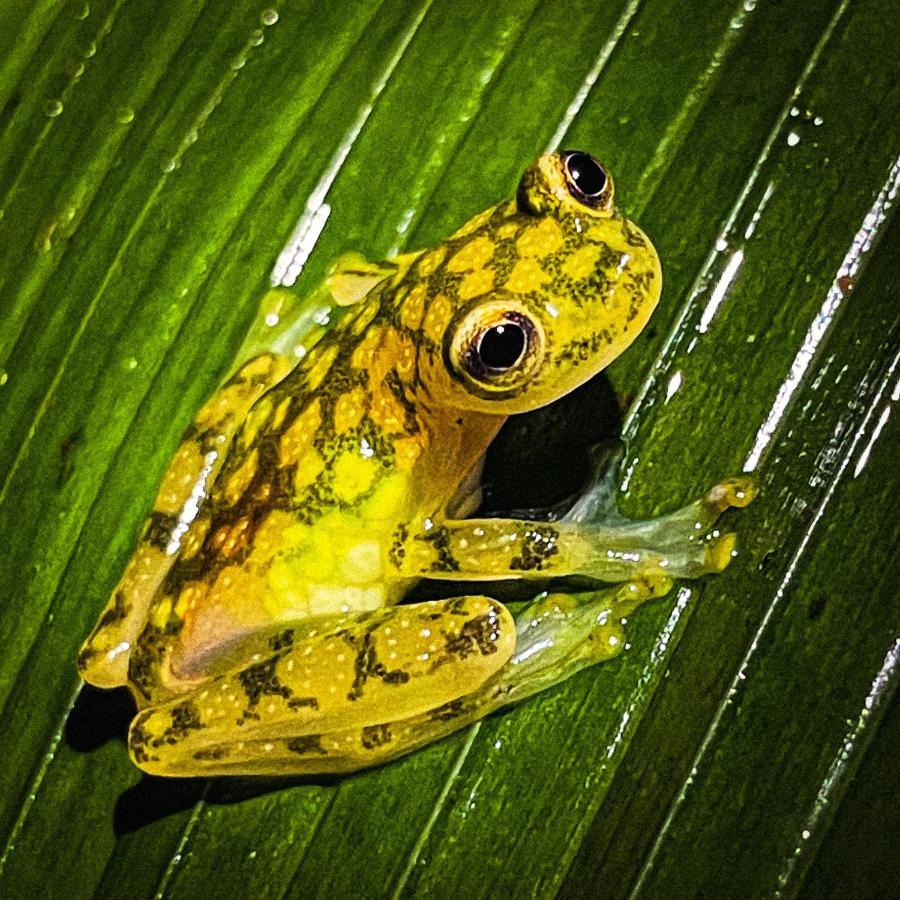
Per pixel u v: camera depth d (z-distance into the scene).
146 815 0.13
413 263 0.12
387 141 0.13
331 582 0.12
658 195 0.13
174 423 0.13
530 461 0.13
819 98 0.12
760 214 0.12
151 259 0.13
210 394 0.13
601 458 0.12
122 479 0.13
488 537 0.12
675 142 0.13
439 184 0.13
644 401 0.12
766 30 0.13
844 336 0.12
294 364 0.13
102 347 0.13
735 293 0.12
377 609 0.12
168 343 0.13
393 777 0.12
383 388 0.12
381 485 0.12
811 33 0.13
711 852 0.12
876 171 0.12
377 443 0.12
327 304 0.13
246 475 0.12
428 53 0.13
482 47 0.13
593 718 0.12
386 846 0.12
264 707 0.12
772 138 0.12
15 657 0.13
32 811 0.13
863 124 0.12
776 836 0.12
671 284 0.12
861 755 0.12
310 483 0.12
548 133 0.13
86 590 0.13
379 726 0.12
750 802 0.12
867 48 0.12
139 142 0.13
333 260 0.13
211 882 0.13
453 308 0.12
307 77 0.13
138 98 0.13
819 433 0.12
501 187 0.13
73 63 0.13
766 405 0.12
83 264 0.13
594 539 0.12
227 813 0.13
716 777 0.12
